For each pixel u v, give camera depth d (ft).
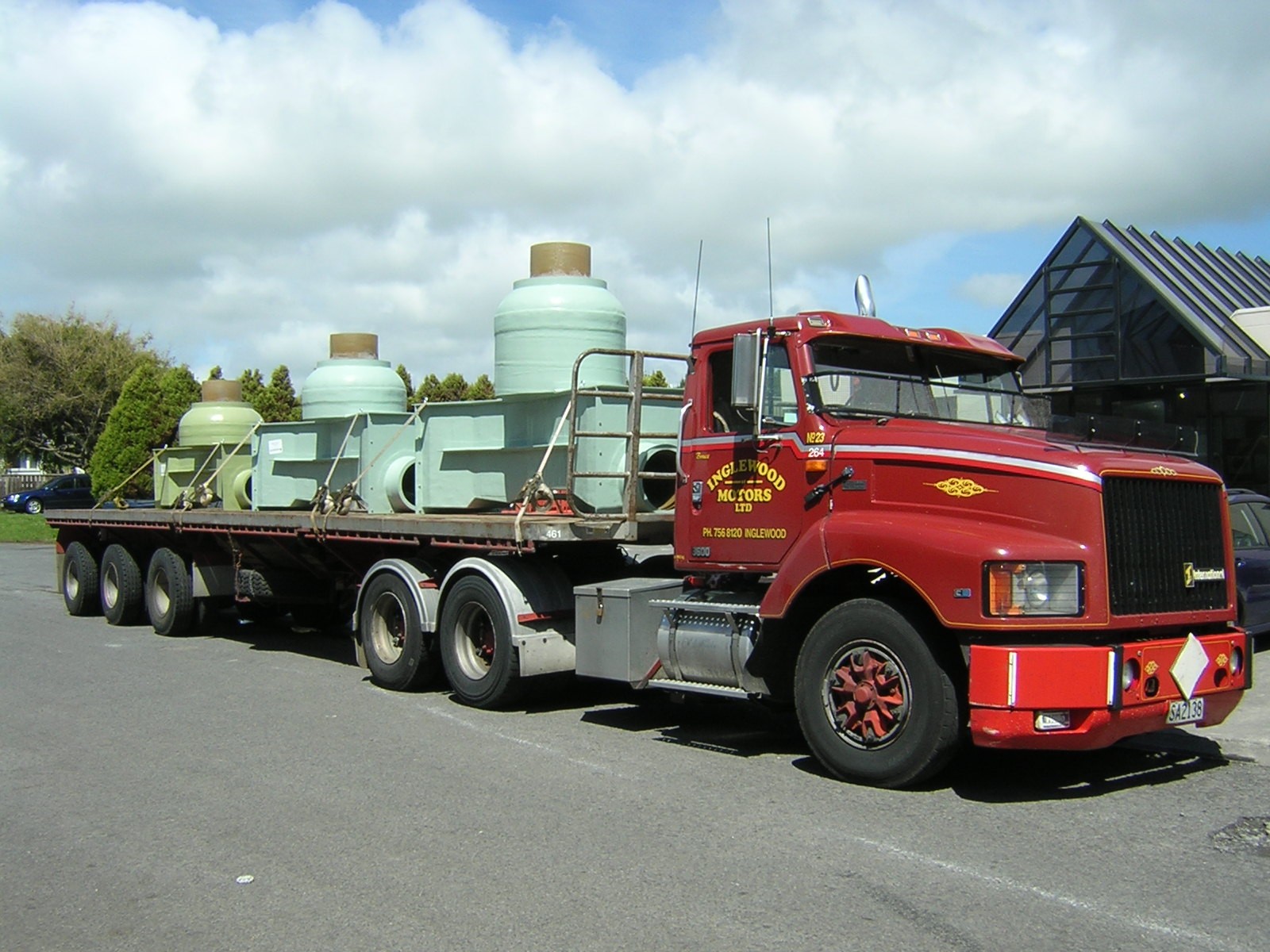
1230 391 49.75
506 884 16.10
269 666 36.70
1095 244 51.37
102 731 26.71
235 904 15.62
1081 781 21.33
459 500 32.37
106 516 48.06
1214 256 56.54
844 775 21.25
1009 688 18.72
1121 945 13.65
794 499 23.09
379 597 32.22
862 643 21.01
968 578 19.24
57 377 165.37
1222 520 21.83
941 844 17.58
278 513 37.88
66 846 18.33
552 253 32.91
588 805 19.99
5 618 51.11
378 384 40.50
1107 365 51.13
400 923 14.75
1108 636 19.70
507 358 32.53
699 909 14.99
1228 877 16.02
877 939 13.93
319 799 20.62
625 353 27.99
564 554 29.63
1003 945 13.70
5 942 14.57
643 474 28.19
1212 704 20.84
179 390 119.34
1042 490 19.76
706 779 21.76
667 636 24.64
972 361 25.85
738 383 22.74
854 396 23.52
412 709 29.12
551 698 30.63
